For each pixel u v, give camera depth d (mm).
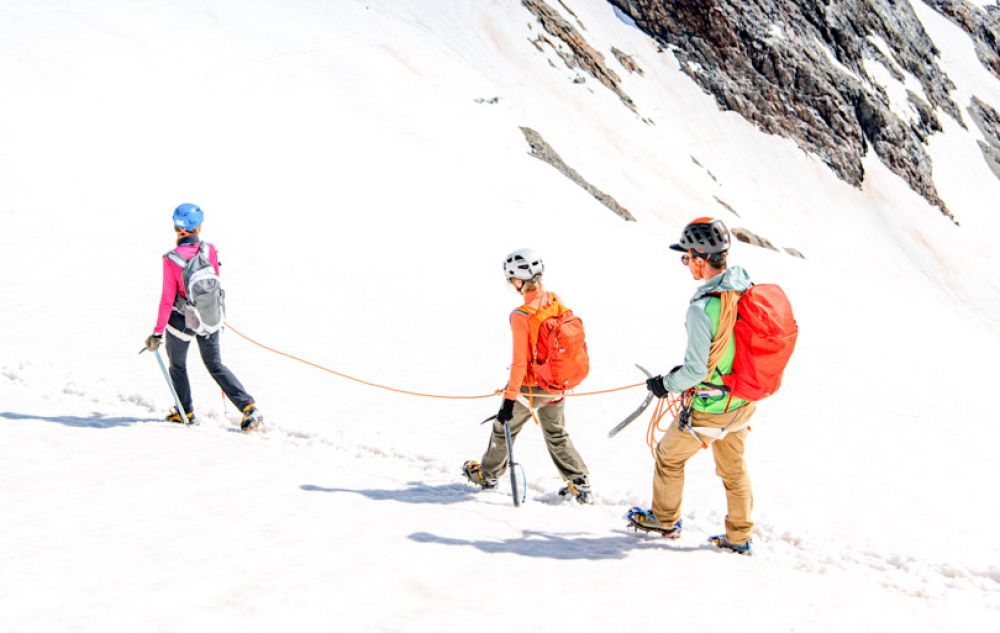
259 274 13297
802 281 24969
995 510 6797
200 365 9273
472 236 18391
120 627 3172
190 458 5816
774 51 67125
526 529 5109
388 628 3398
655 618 3734
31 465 5230
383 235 17000
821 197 62188
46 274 11750
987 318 58750
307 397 8625
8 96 18859
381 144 25609
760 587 4289
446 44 49062
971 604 4359
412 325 11922
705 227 4539
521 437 7996
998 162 79375
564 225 22328
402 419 8219
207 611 3381
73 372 8359
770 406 9609
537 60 53344
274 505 4949
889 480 7391
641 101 59406
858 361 12391
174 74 25234
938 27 95125
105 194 15594
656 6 67562
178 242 6898
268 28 34344
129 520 4395
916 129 74562
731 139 62125
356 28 40625
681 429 4828
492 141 32344
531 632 3488
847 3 78312
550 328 5617
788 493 6910
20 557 3715
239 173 19000
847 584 4516
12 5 25094
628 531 5332
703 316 4434
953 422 9609
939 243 64562
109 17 27438
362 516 4922
